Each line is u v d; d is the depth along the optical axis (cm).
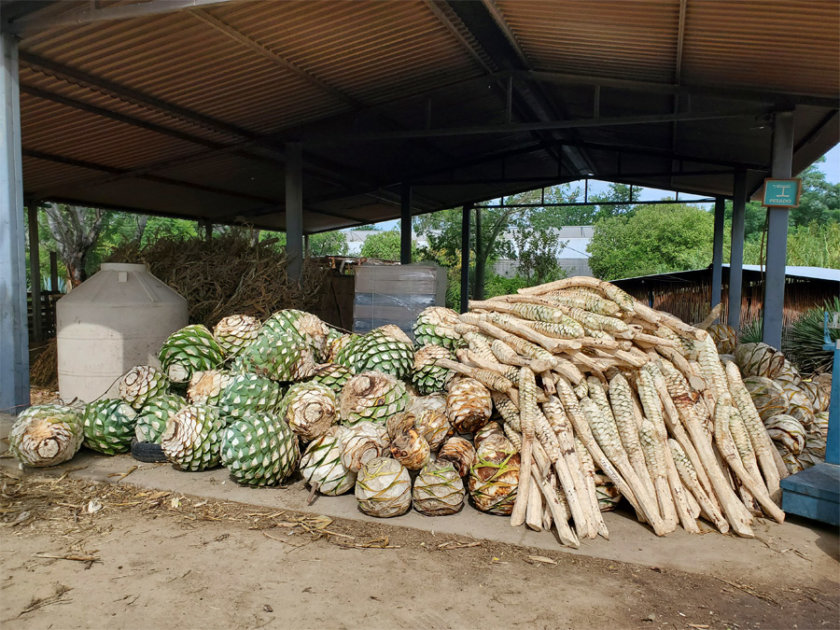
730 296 1199
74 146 889
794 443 381
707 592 263
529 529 327
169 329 557
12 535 321
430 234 2758
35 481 402
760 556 297
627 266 2795
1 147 498
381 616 243
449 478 340
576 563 289
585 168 1617
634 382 370
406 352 474
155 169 1030
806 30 536
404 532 324
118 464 438
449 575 277
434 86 886
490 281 2512
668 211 3020
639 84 796
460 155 1330
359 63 757
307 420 393
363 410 409
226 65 694
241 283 809
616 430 349
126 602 253
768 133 934
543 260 2550
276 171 1172
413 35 709
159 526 332
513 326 389
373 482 338
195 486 391
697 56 657
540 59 805
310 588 265
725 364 389
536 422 346
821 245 2356
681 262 2736
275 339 451
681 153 1236
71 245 1884
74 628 234
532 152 1415
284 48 684
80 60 630
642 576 277
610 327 362
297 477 409
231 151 996
